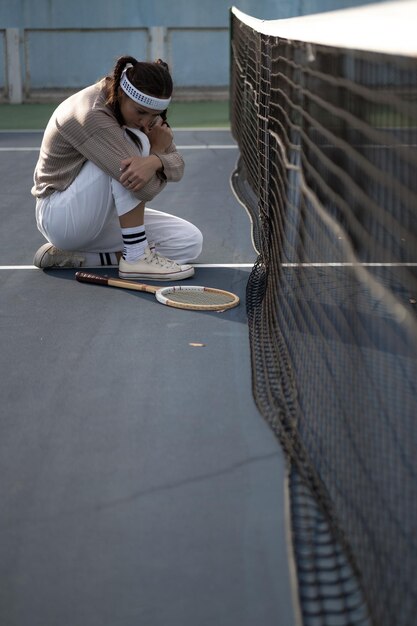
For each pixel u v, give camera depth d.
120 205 4.87
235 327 4.27
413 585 2.13
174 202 7.54
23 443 3.09
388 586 2.13
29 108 15.05
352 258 4.64
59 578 2.31
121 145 4.72
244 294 4.83
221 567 2.34
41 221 5.12
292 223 5.39
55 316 4.46
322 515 2.52
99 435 3.13
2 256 5.72
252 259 5.62
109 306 4.62
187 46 15.70
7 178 8.70
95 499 2.70
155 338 4.12
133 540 2.48
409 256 4.68
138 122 4.75
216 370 3.72
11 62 15.58
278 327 4.00
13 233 6.41
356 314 4.18
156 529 2.53
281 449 2.99
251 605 2.18
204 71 15.84
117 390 3.53
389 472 2.71
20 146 10.83
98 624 2.13
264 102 6.13
